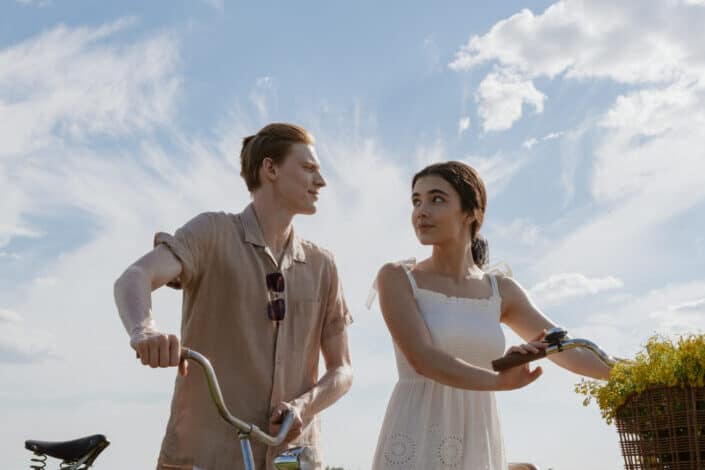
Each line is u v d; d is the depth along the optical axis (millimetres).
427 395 3096
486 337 3176
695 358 2287
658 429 2338
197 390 2992
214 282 3045
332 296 3301
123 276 2734
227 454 2939
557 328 2676
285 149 3189
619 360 2629
